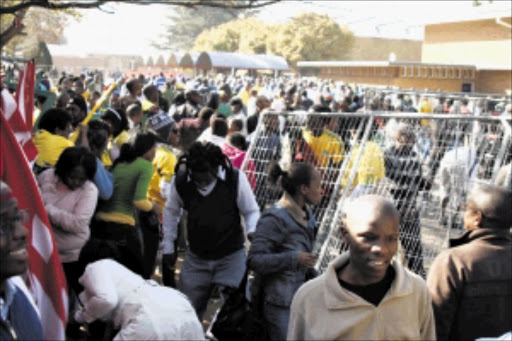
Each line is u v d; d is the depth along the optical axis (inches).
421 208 251.9
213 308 267.3
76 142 276.7
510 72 1285.7
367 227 101.3
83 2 287.6
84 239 203.3
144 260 245.8
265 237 175.3
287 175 177.8
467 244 140.6
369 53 2431.1
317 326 105.7
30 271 134.7
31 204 137.6
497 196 139.6
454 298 137.3
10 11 275.6
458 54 1422.2
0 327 89.7
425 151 247.4
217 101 504.7
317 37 2144.4
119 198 229.0
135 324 142.6
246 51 2363.4
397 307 104.0
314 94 1068.5
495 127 241.0
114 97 426.0
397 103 659.4
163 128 355.9
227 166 198.4
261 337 183.6
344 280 106.6
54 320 135.0
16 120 189.5
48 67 1771.7
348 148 270.5
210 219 195.3
